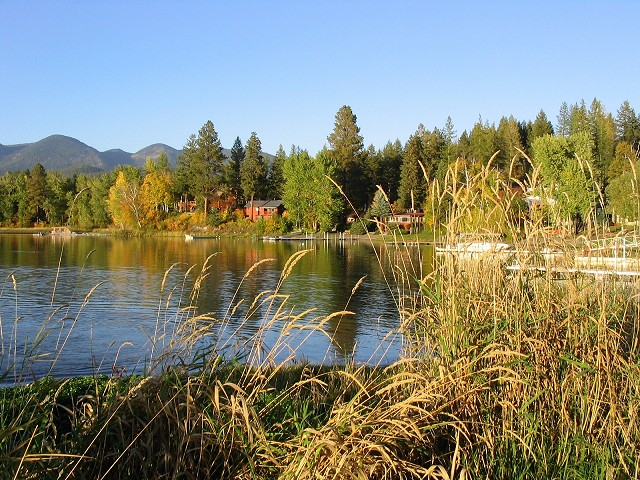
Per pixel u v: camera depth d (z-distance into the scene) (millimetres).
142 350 13414
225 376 5137
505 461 4332
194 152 102625
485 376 4375
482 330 4676
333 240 78875
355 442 3865
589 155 39344
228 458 4086
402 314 5285
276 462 4109
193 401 4297
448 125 88688
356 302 22672
